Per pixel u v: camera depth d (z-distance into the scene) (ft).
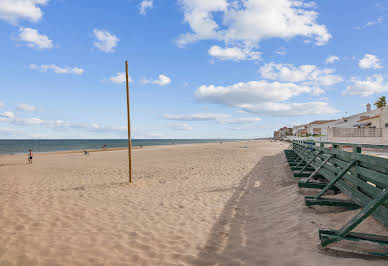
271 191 20.17
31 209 16.46
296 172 23.79
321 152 21.20
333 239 8.43
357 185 11.74
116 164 48.03
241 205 16.53
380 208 9.11
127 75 26.04
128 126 26.71
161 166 41.29
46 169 43.19
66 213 15.49
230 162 43.93
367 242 7.86
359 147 12.67
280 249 9.24
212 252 9.50
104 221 13.83
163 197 19.52
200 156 61.82
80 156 81.30
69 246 10.40
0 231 12.34
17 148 231.50
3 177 33.91
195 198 18.88
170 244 10.43
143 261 8.92
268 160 45.62
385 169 9.13
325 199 13.41
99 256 9.40
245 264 8.30
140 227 12.73
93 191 22.27
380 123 75.20
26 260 9.15
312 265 7.64
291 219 12.60
